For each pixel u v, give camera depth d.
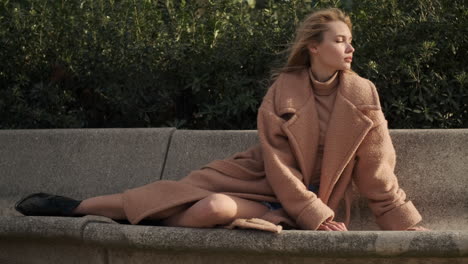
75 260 3.01
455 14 4.00
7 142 4.09
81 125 4.39
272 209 3.10
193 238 2.73
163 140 3.83
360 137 3.10
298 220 2.93
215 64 4.21
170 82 4.30
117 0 4.41
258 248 2.65
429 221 3.40
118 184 3.84
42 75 4.48
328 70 3.26
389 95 4.01
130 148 3.88
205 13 4.34
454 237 2.46
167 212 3.05
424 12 4.08
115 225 2.86
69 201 3.23
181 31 4.32
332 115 3.17
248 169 3.21
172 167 3.76
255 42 4.18
